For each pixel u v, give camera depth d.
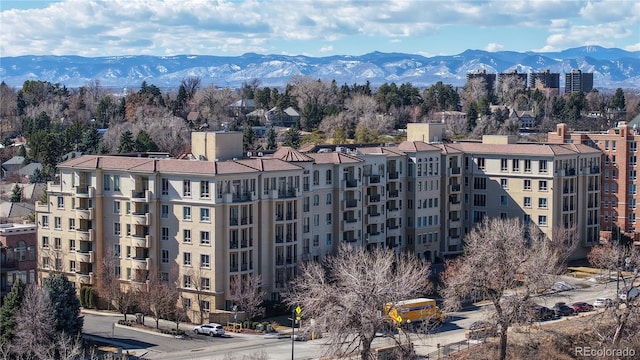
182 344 149.25
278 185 171.88
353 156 190.62
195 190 164.50
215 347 147.00
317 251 181.50
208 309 163.62
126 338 152.62
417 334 141.38
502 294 146.12
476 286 143.50
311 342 149.50
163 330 158.25
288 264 172.75
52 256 180.12
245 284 162.38
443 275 177.25
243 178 166.25
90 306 174.12
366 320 120.12
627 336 148.62
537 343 147.62
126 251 172.88
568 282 192.38
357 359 130.75
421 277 156.12
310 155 185.75
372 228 196.25
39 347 130.38
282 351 143.62
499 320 138.38
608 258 191.00
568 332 152.12
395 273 165.25
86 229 177.12
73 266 179.12
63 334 132.75
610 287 189.75
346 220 188.12
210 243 163.00
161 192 169.12
